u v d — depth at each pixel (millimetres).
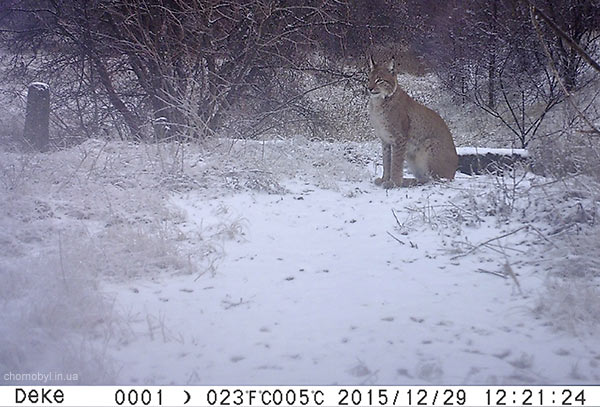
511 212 5672
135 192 5895
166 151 6871
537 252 5016
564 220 5344
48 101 7668
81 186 5938
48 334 3787
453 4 13680
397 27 10469
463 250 5105
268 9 8391
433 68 14336
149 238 5059
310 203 6094
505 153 7625
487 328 4090
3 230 5059
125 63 9219
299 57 9539
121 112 9273
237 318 4211
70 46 9508
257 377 3463
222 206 5844
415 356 3717
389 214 5836
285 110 9672
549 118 9969
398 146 6754
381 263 4961
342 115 10867
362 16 9828
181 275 4766
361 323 4148
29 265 4570
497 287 4625
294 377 3467
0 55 10297
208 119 7629
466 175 7441
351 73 10297
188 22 8258
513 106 11281
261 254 5086
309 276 4785
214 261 4957
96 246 4934
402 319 4215
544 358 3703
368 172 7305
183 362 3623
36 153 6906
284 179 6707
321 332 4016
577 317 4148
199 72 8414
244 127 8789
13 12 9680
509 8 11094
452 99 13062
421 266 4918
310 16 9141
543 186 5695
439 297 4520
